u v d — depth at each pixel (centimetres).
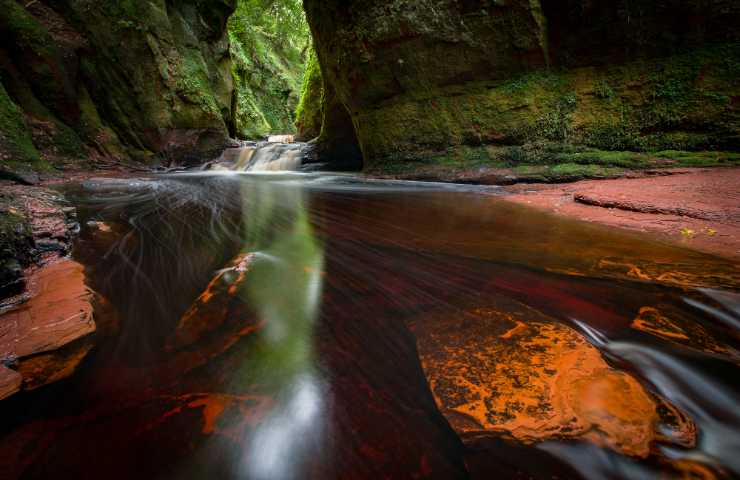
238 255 420
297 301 295
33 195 612
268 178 1467
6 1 1227
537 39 1009
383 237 498
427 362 209
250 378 200
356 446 155
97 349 226
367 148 1434
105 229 548
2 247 302
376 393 186
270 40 4262
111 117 1573
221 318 268
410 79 1226
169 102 1717
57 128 1312
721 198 530
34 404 178
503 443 152
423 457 148
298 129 2605
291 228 566
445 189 1031
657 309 260
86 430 163
